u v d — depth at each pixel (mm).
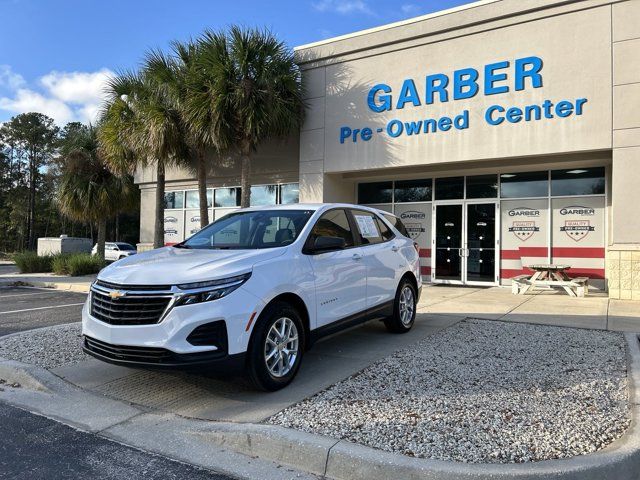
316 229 5453
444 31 12336
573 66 10867
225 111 13320
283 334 4680
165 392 4742
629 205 10320
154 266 4520
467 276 13883
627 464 3150
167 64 14539
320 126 14250
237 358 4199
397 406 4121
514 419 3826
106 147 16531
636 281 10305
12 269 25609
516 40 11484
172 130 14555
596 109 10633
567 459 3162
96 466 3389
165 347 4047
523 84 11398
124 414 4281
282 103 13562
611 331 7039
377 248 6426
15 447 3682
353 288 5738
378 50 13320
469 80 12023
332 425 3740
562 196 12711
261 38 13578
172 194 19297
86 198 19859
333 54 13984
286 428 3703
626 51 10398
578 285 10969
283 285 4648
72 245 22250
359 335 6891
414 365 5320
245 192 14312
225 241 5594
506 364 5336
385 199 15211
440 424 3734
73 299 12227
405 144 12898
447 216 14227
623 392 4426
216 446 3689
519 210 13227
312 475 3268
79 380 5105
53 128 58406
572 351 5879
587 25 10742
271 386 4516
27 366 5379
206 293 4129
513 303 9953
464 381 4762
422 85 12672
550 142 11094
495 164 12617
